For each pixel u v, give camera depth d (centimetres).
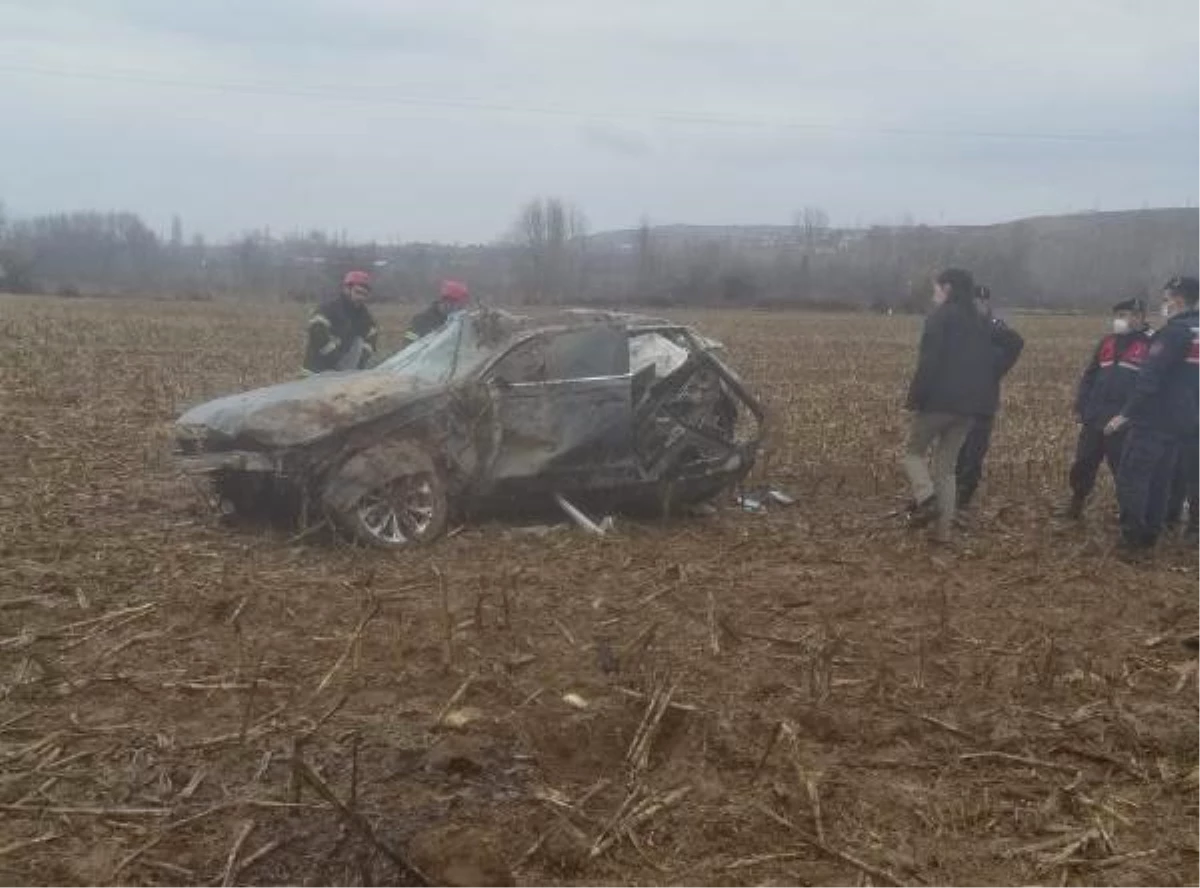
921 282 6309
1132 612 713
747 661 597
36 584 690
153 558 754
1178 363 843
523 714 517
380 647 599
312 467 797
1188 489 934
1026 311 6075
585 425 875
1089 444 970
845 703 545
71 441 1203
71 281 7312
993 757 491
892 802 450
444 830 407
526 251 7012
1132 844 425
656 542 852
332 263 7012
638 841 418
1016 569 809
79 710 518
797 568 790
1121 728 520
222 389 1791
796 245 8512
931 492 888
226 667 570
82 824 421
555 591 711
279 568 744
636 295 6450
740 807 443
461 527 859
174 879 388
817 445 1334
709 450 940
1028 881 399
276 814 425
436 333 954
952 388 865
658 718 502
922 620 678
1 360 2106
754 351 3088
